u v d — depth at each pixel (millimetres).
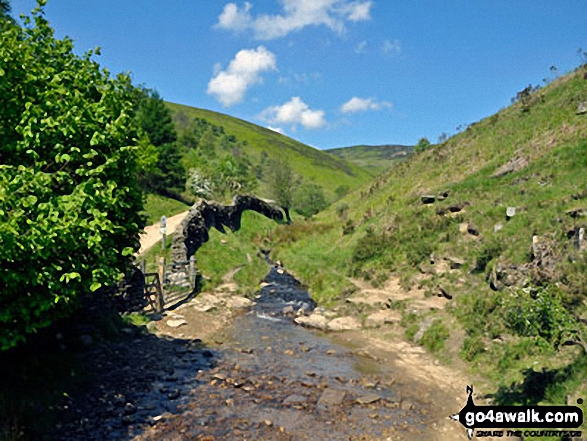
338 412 12414
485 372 15141
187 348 17844
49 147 10078
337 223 50094
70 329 15617
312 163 184250
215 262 33531
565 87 39000
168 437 10438
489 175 34281
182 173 60188
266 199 82875
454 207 31203
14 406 9828
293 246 47375
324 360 17141
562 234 17859
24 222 8430
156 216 46469
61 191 10617
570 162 26734
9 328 9336
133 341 17781
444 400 13500
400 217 35281
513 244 21203
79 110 10102
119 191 10711
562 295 14125
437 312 20781
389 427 11594
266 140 198000
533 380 12875
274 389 13922
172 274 27188
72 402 11547
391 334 20531
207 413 11891
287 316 24578
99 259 10195
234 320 23297
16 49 9844
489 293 19453
